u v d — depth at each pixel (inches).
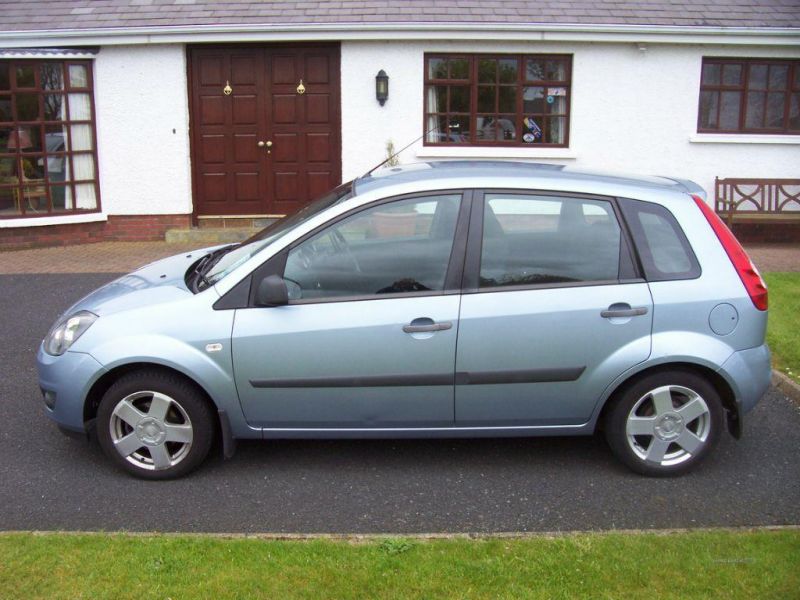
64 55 449.1
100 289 198.5
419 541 147.6
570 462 188.5
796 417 215.0
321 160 481.1
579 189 175.9
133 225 479.8
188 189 476.7
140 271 207.3
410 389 173.3
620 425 177.5
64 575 135.5
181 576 135.6
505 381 173.0
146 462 179.8
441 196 175.6
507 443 199.5
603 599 129.4
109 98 465.1
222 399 173.8
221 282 174.9
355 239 174.4
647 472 179.3
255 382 173.0
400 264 173.6
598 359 172.6
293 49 468.4
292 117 476.4
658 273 173.6
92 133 467.8
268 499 171.0
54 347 180.2
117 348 172.2
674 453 180.2
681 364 175.3
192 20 452.4
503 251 173.9
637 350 171.9
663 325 172.4
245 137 478.3
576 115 472.4
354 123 473.7
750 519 161.6
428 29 449.4
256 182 482.9
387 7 463.5
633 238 174.6
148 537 148.9
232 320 172.1
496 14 457.7
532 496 172.1
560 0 473.7
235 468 185.8
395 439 201.6
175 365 170.9
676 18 458.6
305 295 173.3
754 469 184.5
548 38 453.1
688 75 468.4
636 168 478.3
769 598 129.8
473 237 173.5
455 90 472.7
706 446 178.2
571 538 148.6
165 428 176.7
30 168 455.5
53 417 181.0
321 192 483.5
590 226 175.5
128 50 460.8
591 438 202.1
